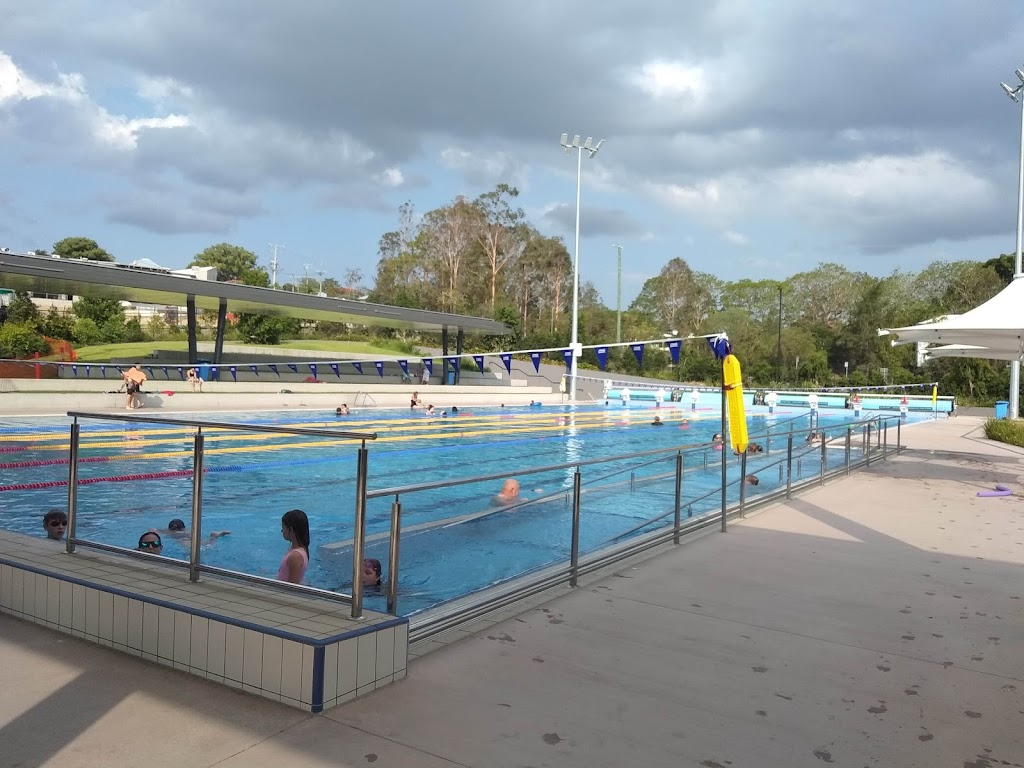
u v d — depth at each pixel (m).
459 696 3.14
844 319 70.44
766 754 2.73
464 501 4.89
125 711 2.88
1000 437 17.91
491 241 70.44
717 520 7.20
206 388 24.05
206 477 8.51
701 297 77.38
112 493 9.30
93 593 3.56
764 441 8.65
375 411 25.22
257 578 3.60
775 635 4.05
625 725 2.93
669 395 34.16
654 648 3.81
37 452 12.95
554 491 5.59
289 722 2.84
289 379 34.03
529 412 28.22
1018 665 3.69
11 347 27.78
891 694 3.31
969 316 10.10
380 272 71.31
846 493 9.34
